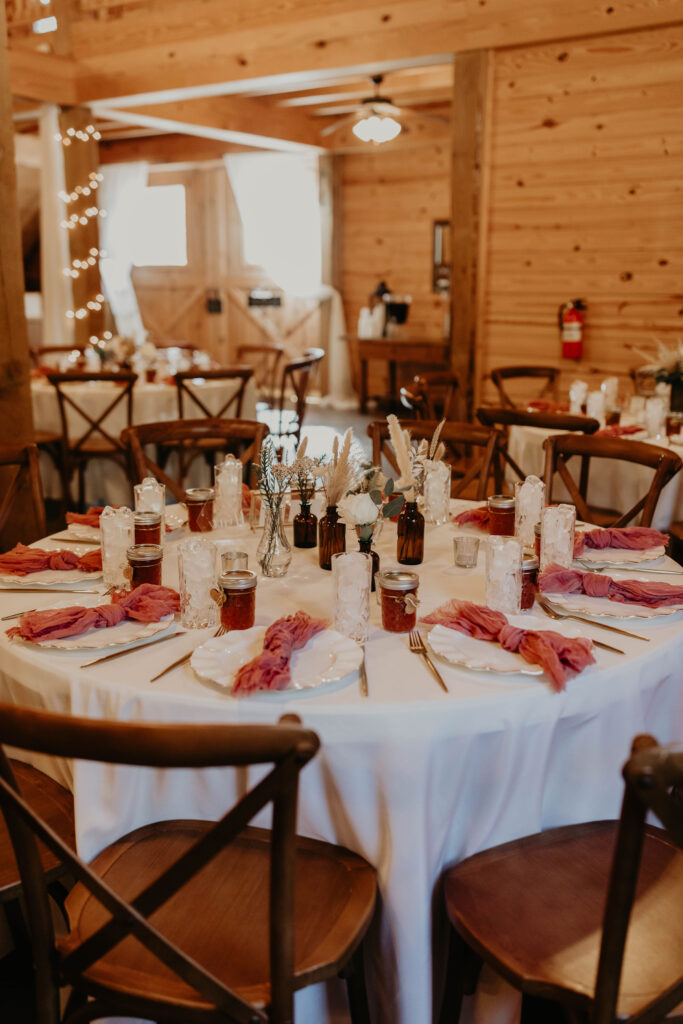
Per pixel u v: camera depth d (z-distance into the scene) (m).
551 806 1.51
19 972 1.72
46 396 5.01
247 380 5.10
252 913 1.30
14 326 3.35
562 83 4.91
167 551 2.10
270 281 10.64
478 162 5.20
